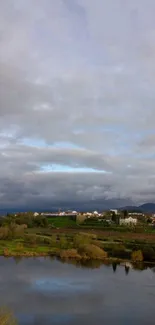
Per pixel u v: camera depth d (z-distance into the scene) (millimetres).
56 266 111812
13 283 87312
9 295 75875
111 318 61719
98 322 59531
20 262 117562
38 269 105812
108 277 96062
